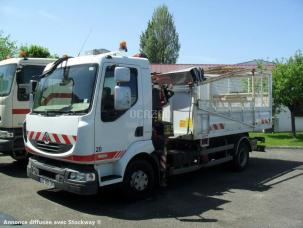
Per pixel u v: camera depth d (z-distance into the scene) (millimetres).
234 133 9867
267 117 11383
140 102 7086
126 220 6125
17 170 9953
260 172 10336
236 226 5910
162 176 7660
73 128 6277
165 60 62469
